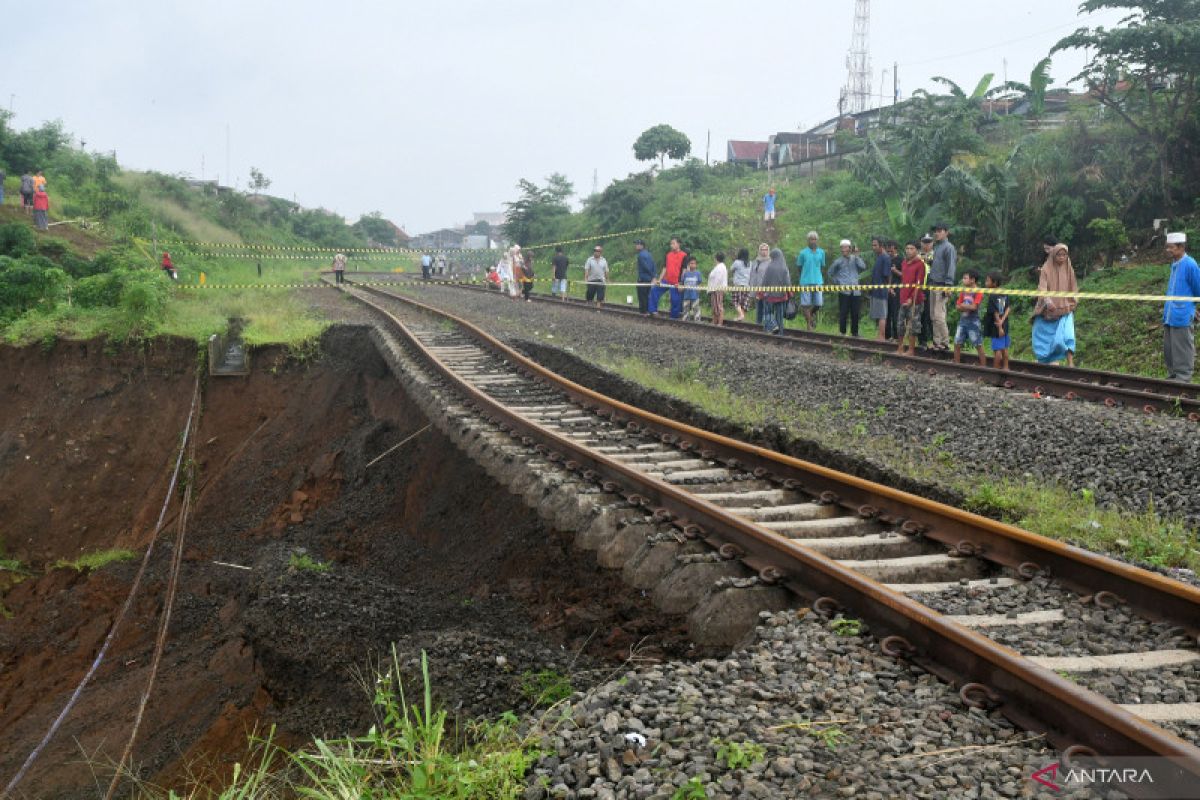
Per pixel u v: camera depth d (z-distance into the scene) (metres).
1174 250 11.89
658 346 16.59
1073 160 21.94
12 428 18.27
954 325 19.25
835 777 3.50
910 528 6.57
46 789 8.48
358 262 66.69
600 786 3.58
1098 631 4.90
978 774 3.53
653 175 52.50
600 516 7.26
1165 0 20.36
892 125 28.23
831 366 13.31
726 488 8.05
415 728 4.42
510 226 56.50
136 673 11.30
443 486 12.35
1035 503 7.17
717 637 5.50
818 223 32.59
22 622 14.52
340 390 17.91
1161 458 8.12
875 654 4.69
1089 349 16.14
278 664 7.65
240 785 6.35
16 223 26.00
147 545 16.44
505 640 6.73
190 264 38.22
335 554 13.06
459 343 18.05
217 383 18.48
